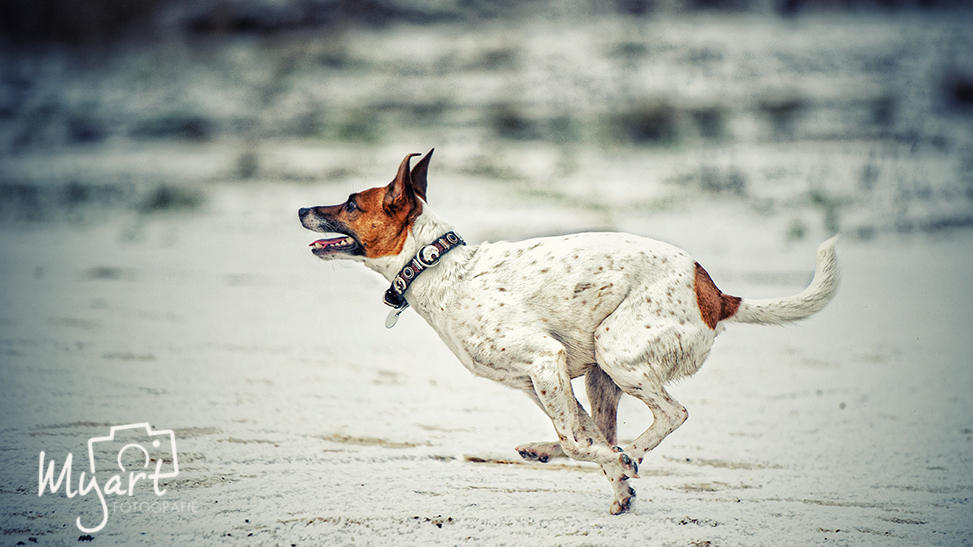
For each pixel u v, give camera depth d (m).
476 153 30.31
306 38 46.53
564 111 34.16
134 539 5.40
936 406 8.79
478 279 6.09
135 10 52.91
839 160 27.48
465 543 5.34
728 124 32.19
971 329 12.27
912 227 20.38
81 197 26.88
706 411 8.72
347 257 6.35
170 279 16.48
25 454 6.98
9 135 36.34
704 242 19.19
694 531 5.59
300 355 10.83
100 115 37.97
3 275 16.81
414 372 10.13
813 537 5.51
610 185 25.61
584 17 46.47
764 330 12.59
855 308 13.71
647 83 36.00
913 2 46.34
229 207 25.03
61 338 11.48
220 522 5.67
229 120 36.47
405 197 6.18
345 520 5.71
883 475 6.83
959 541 5.47
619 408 8.95
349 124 34.62
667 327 5.78
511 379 6.05
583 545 5.33
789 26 42.88
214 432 7.67
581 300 5.89
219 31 49.25
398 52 42.00
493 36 42.88
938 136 30.20
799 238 19.55
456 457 7.20
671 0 47.88
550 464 7.13
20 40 52.31
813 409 8.75
